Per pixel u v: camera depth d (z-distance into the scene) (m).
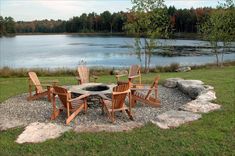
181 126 7.70
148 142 6.79
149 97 10.77
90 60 41.16
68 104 8.81
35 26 164.50
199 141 6.77
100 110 10.08
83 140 6.96
